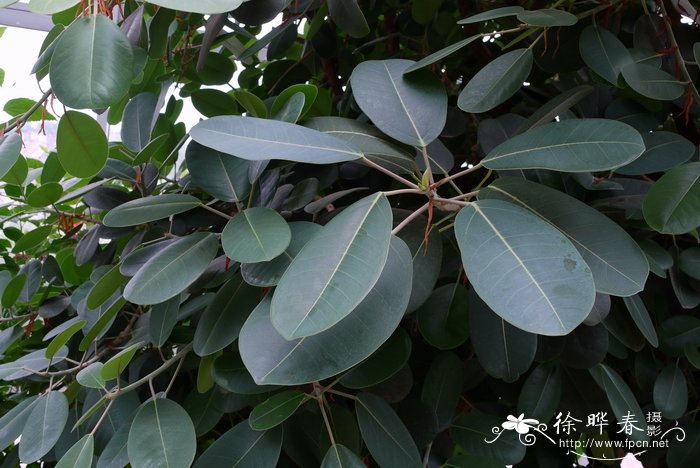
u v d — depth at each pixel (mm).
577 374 865
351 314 618
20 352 1058
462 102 763
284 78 1063
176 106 1137
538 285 574
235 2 620
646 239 797
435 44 1037
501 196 702
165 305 792
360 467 697
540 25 711
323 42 1021
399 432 739
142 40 841
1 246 1242
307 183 801
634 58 815
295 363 605
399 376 798
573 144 648
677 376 840
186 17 964
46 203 899
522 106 997
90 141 715
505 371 769
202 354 715
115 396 731
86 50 657
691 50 888
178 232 864
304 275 580
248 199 774
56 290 1141
